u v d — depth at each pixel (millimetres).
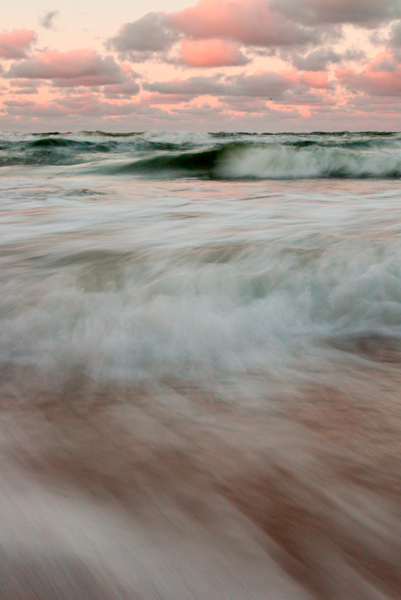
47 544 1092
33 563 1033
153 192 9188
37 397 1939
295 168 14828
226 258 3480
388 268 3184
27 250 4078
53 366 2225
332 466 1446
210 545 1113
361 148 21266
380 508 1255
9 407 1851
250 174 14367
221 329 2613
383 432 1651
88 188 9781
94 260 3625
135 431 1669
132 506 1251
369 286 3035
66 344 2424
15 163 18297
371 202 7227
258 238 4254
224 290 2955
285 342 2557
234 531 1162
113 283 3064
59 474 1397
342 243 3760
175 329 2568
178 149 24891
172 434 1647
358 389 2012
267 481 1373
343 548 1115
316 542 1132
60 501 1261
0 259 3793
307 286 3031
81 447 1558
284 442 1588
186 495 1305
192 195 8633
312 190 9531
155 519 1200
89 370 2189
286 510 1246
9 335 2490
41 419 1756
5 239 4609
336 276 3115
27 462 1462
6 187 9711
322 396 1945
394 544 1131
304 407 1847
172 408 1848
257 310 2834
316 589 1001
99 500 1272
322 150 15336
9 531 1131
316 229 4719
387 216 5562
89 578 1001
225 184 11328
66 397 1941
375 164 14492
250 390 2006
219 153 16625
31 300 2809
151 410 1831
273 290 2994
